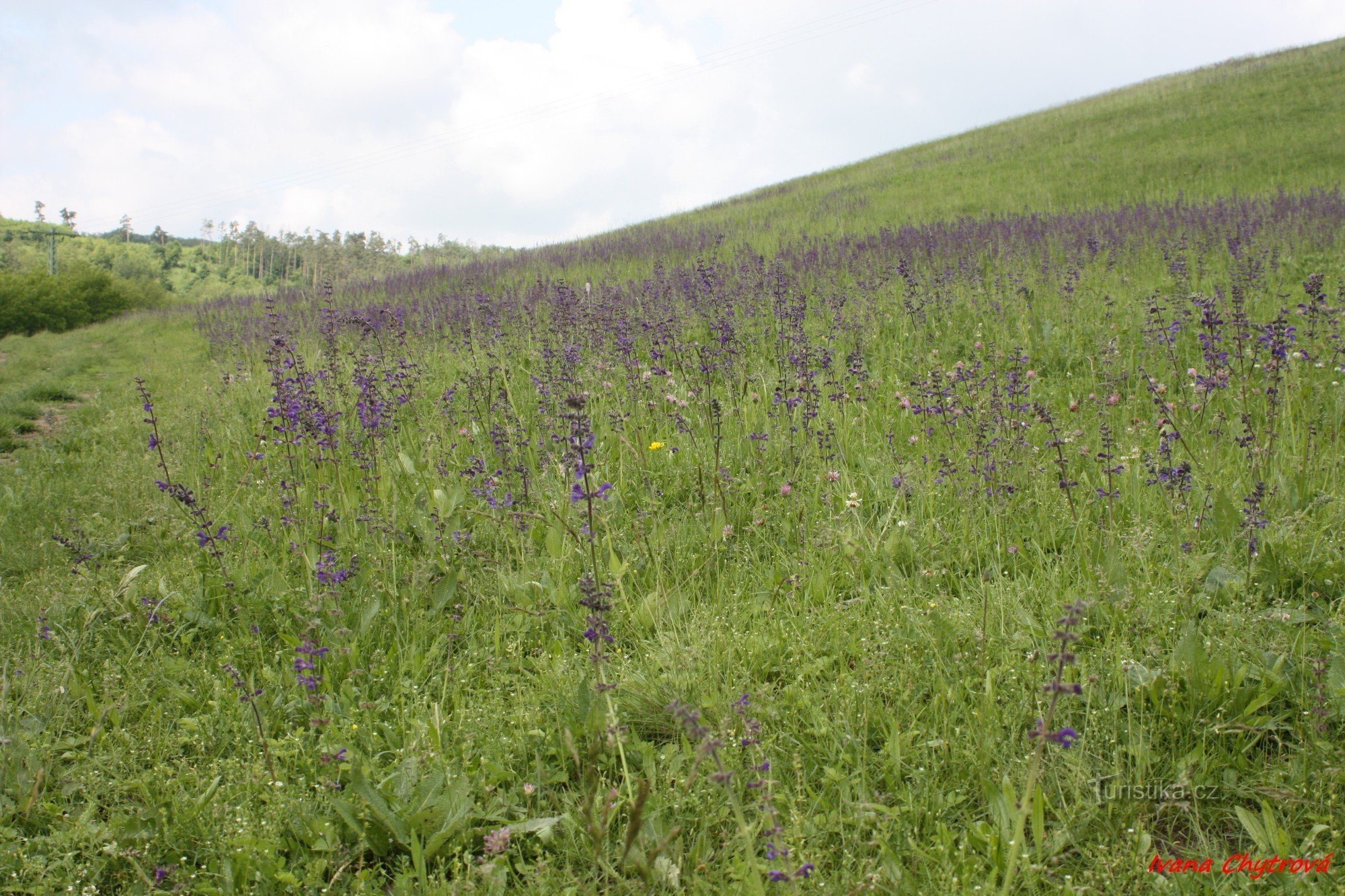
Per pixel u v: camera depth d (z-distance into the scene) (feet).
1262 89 106.42
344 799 8.12
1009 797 7.27
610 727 8.21
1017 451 14.98
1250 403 17.28
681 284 34.55
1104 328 24.27
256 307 69.10
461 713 9.40
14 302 140.77
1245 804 7.77
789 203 97.86
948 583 11.94
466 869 7.52
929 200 80.74
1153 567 11.02
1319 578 10.39
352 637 11.29
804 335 22.65
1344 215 39.91
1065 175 81.87
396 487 16.19
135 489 18.99
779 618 11.27
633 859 6.79
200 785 8.67
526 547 13.64
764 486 15.48
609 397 21.35
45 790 8.81
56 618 12.43
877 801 7.93
